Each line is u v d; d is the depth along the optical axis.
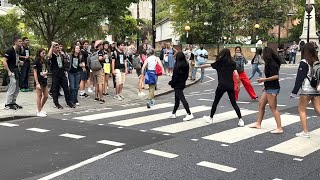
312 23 38.88
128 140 8.21
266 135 8.70
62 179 5.86
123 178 5.91
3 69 15.32
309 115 11.09
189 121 10.22
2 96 14.17
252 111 11.74
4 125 9.81
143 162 6.70
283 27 56.12
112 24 21.42
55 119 10.60
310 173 6.20
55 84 12.09
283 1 52.97
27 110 11.54
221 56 9.60
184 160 6.82
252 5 52.72
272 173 6.19
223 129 9.28
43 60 11.60
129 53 23.12
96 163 6.64
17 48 11.79
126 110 12.01
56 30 20.33
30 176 6.00
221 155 7.14
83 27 20.73
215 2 50.34
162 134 8.77
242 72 13.86
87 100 13.75
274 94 8.84
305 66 8.07
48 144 7.88
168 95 15.96
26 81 15.41
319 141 8.20
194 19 50.97
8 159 6.86
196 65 20.62
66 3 18.39
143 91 16.14
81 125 9.77
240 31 52.75
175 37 60.31
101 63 13.50
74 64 12.34
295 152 7.38
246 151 7.42
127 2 19.06
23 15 21.84
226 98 14.44
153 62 12.40
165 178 5.92
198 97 15.02
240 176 6.04
